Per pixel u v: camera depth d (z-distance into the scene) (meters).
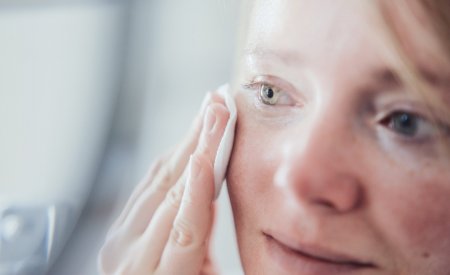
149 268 0.51
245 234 0.45
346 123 0.39
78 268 0.74
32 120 0.78
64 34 0.79
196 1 0.84
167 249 0.50
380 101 0.39
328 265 0.40
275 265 0.42
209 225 0.50
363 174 0.39
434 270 0.40
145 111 0.84
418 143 0.39
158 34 0.84
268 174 0.43
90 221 0.77
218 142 0.48
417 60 0.37
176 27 0.84
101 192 0.79
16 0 0.78
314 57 0.40
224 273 0.80
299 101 0.42
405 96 0.38
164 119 0.88
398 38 0.37
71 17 0.79
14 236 0.74
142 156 0.82
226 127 0.47
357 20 0.38
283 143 0.42
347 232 0.40
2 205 0.74
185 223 0.48
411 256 0.40
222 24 0.81
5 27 0.78
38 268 0.74
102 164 0.80
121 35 0.81
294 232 0.41
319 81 0.40
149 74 0.83
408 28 0.37
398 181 0.39
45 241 0.75
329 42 0.39
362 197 0.39
